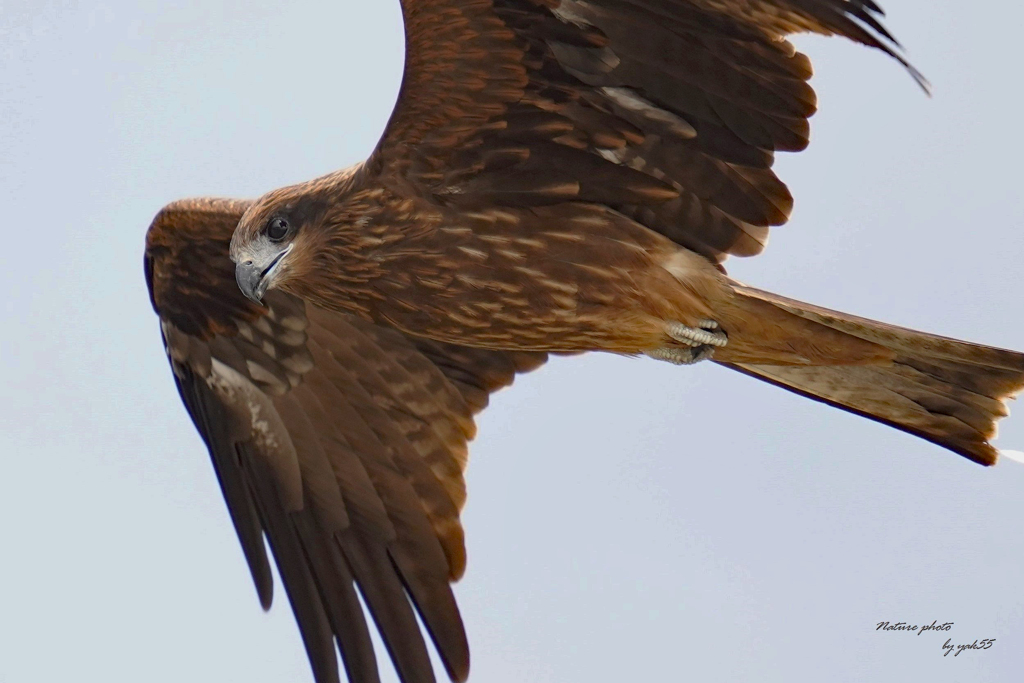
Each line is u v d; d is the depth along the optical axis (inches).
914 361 491.8
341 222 522.3
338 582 560.4
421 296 527.2
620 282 510.3
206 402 588.7
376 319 542.6
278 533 571.5
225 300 578.6
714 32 462.9
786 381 522.3
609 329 521.0
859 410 516.1
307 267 533.3
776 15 451.8
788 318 497.0
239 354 584.7
